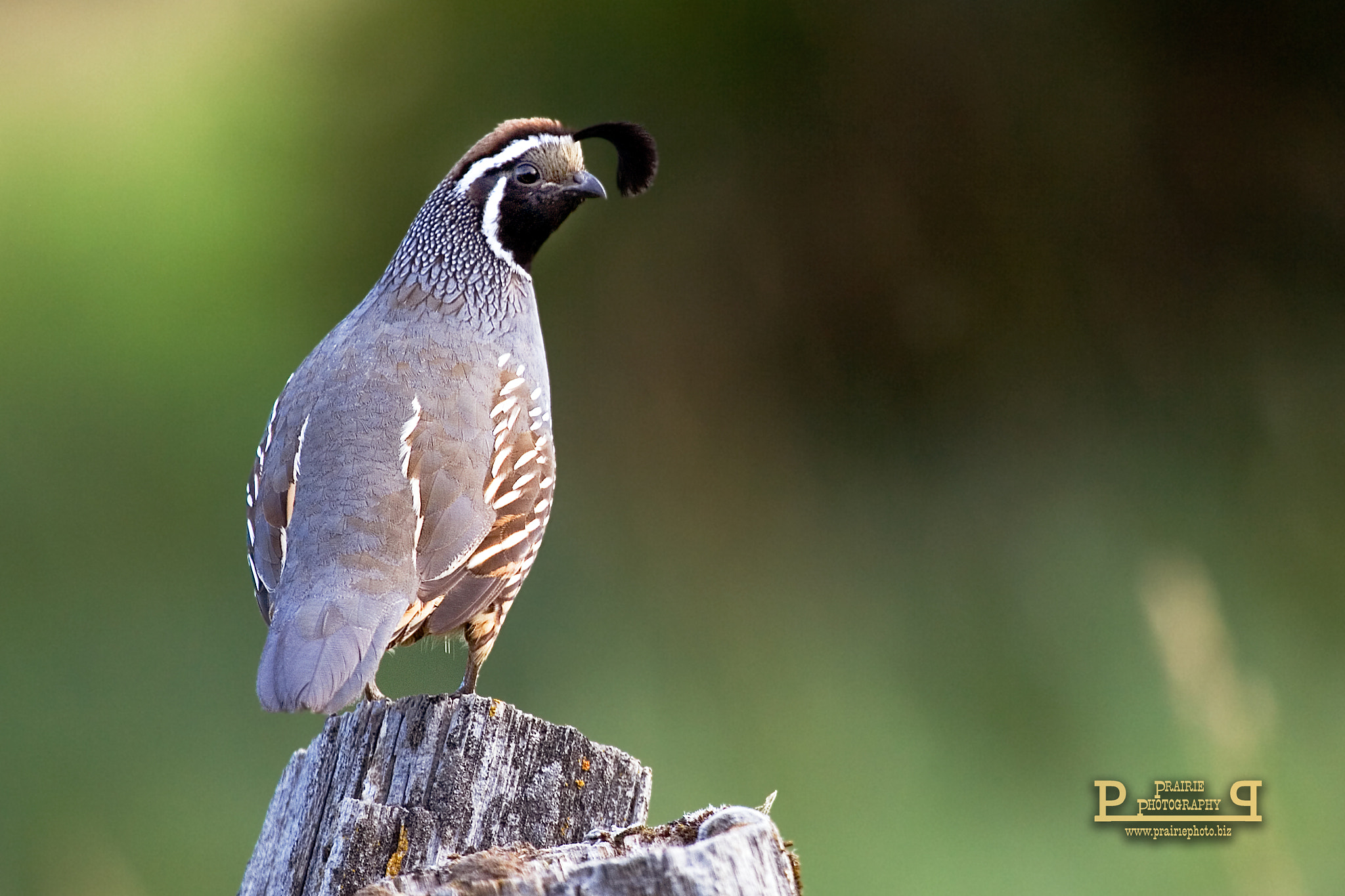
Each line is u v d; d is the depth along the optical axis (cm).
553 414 1312
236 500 1307
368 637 621
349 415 694
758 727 1222
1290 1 1304
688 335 1333
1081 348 1333
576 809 533
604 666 1253
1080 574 1262
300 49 1373
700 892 430
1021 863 1120
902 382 1333
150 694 1280
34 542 1307
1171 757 1060
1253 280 1329
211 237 1362
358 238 1328
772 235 1331
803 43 1306
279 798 565
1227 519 1273
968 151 1330
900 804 1173
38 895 1188
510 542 720
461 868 450
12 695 1264
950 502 1305
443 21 1311
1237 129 1328
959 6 1313
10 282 1367
